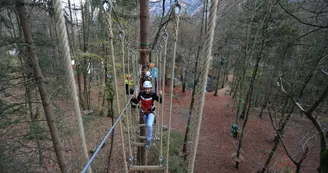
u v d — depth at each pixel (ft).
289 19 27.91
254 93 50.29
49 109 18.12
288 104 34.35
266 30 29.71
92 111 45.96
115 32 31.30
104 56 32.73
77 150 30.86
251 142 41.06
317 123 12.59
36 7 16.85
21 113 18.30
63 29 3.32
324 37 23.52
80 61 43.45
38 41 17.40
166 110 52.90
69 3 38.52
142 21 16.69
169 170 30.19
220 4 31.48
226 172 32.76
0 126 16.72
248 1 36.24
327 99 24.48
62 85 21.76
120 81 44.16
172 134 39.60
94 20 40.83
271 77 38.83
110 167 30.71
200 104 4.44
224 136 43.19
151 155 31.76
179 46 51.52
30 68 16.97
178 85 78.07
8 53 17.35
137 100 14.98
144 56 17.26
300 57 31.30
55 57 21.26
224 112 55.67
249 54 39.29
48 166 26.84
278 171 30.19
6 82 16.49
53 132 18.65
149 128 14.16
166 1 24.80
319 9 17.99
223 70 87.30
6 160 17.51
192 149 4.84
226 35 49.96
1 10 15.06
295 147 37.14
